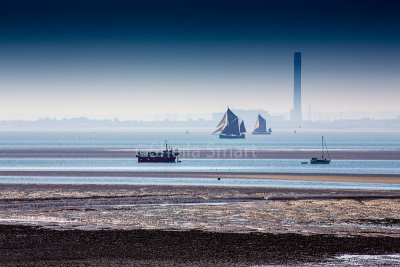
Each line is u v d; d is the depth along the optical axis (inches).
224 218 6437.0
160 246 4928.6
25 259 4436.5
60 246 4911.4
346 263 4320.9
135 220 6299.2
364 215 6633.9
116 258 4490.7
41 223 6063.0
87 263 4320.9
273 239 5206.7
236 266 4244.6
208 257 4525.1
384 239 5206.7
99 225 5949.8
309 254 4618.6
